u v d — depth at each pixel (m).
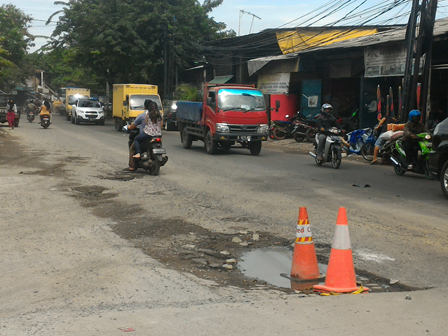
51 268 5.38
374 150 15.54
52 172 12.72
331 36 28.28
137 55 39.62
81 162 14.87
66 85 73.88
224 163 15.14
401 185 11.28
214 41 35.69
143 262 5.63
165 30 38.59
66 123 38.91
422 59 17.22
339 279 4.79
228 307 4.21
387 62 19.28
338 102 25.55
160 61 40.06
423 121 15.73
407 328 3.74
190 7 41.62
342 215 4.86
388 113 18.89
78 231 6.98
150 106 12.49
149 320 3.88
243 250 6.21
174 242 6.50
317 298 4.49
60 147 19.41
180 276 5.18
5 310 4.17
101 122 36.97
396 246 6.30
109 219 7.71
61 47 45.81
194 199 9.31
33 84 82.38
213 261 5.79
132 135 12.76
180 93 36.38
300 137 23.44
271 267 5.62
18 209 8.34
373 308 4.19
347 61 22.70
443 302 4.37
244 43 33.06
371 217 7.89
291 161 16.03
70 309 4.18
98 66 41.94
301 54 24.03
